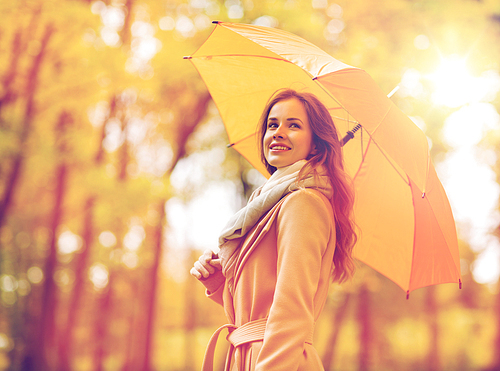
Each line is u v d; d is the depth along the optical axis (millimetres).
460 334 23828
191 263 20719
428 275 2061
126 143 12961
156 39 11391
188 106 13000
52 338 13391
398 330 24625
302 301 1323
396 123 1716
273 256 1485
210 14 10305
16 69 10961
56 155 11305
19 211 14406
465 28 7484
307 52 1656
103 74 10969
